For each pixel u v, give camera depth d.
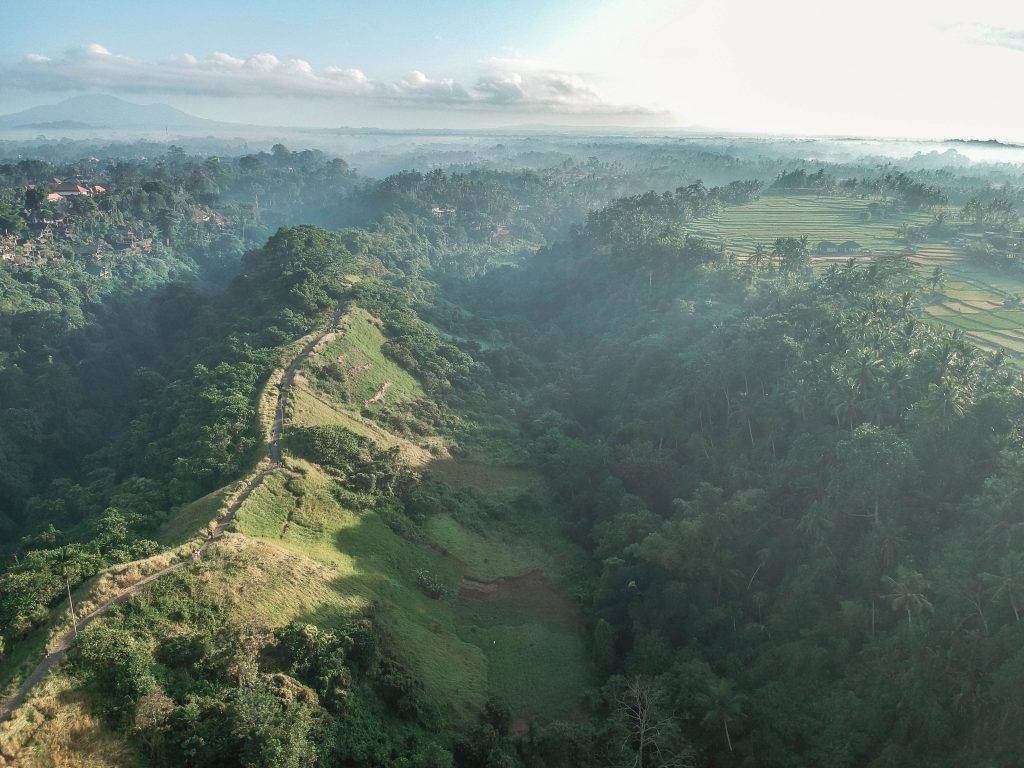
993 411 89.69
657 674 86.00
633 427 135.38
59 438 153.62
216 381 128.25
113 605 68.25
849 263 163.38
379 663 76.12
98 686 60.38
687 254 198.00
